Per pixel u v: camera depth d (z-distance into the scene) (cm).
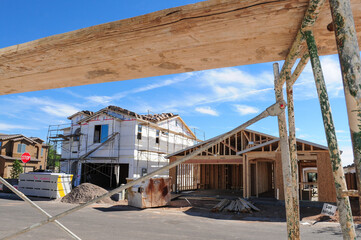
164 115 3244
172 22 165
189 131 3697
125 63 218
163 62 217
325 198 1540
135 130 2616
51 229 820
